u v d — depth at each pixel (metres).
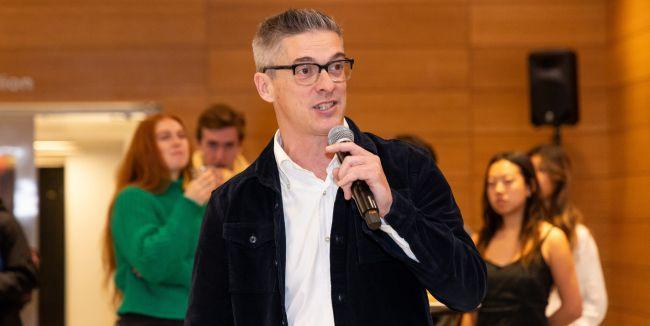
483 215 4.35
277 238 2.17
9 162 7.03
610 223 7.30
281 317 2.14
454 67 7.32
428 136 7.29
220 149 4.79
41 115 7.08
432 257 1.99
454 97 7.31
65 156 7.65
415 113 7.29
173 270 3.67
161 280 3.68
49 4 7.17
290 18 2.18
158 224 3.81
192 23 7.24
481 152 7.30
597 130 7.38
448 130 7.29
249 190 2.25
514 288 4.00
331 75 2.15
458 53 7.33
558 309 4.09
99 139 7.58
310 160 2.23
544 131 7.33
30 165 7.04
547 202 4.69
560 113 6.73
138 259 3.62
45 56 7.13
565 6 7.38
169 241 3.62
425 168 2.19
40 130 7.46
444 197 2.17
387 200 1.96
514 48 7.36
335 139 2.12
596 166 7.37
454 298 2.08
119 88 7.17
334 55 2.15
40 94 7.11
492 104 7.33
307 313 2.13
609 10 7.29
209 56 7.23
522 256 4.05
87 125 7.46
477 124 7.32
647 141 6.60
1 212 4.59
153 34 7.22
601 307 4.45
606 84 7.38
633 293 6.81
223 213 2.25
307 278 2.14
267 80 2.25
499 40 7.36
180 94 7.20
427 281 2.04
